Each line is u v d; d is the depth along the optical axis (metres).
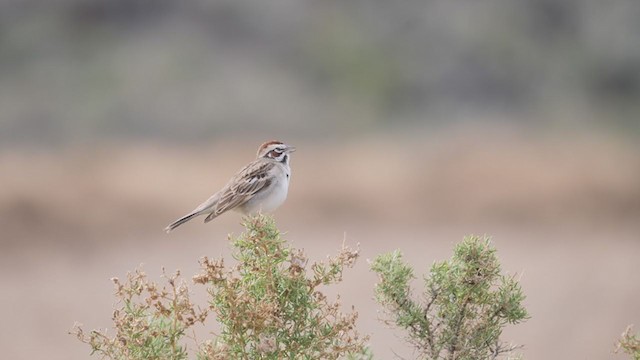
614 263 18.44
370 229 22.73
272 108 37.31
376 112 38.25
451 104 39.78
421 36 42.22
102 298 16.20
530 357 11.47
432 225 23.19
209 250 20.23
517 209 24.17
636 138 33.78
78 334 4.24
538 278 17.05
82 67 39.12
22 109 36.47
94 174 25.06
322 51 40.91
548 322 13.38
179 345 4.16
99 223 22.30
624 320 13.50
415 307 4.40
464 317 4.39
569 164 26.39
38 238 21.11
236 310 4.14
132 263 19.12
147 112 36.38
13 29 40.44
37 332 13.88
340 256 4.22
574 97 40.12
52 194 22.92
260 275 4.20
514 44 41.88
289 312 4.20
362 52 40.88
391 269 4.43
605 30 42.41
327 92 39.25
